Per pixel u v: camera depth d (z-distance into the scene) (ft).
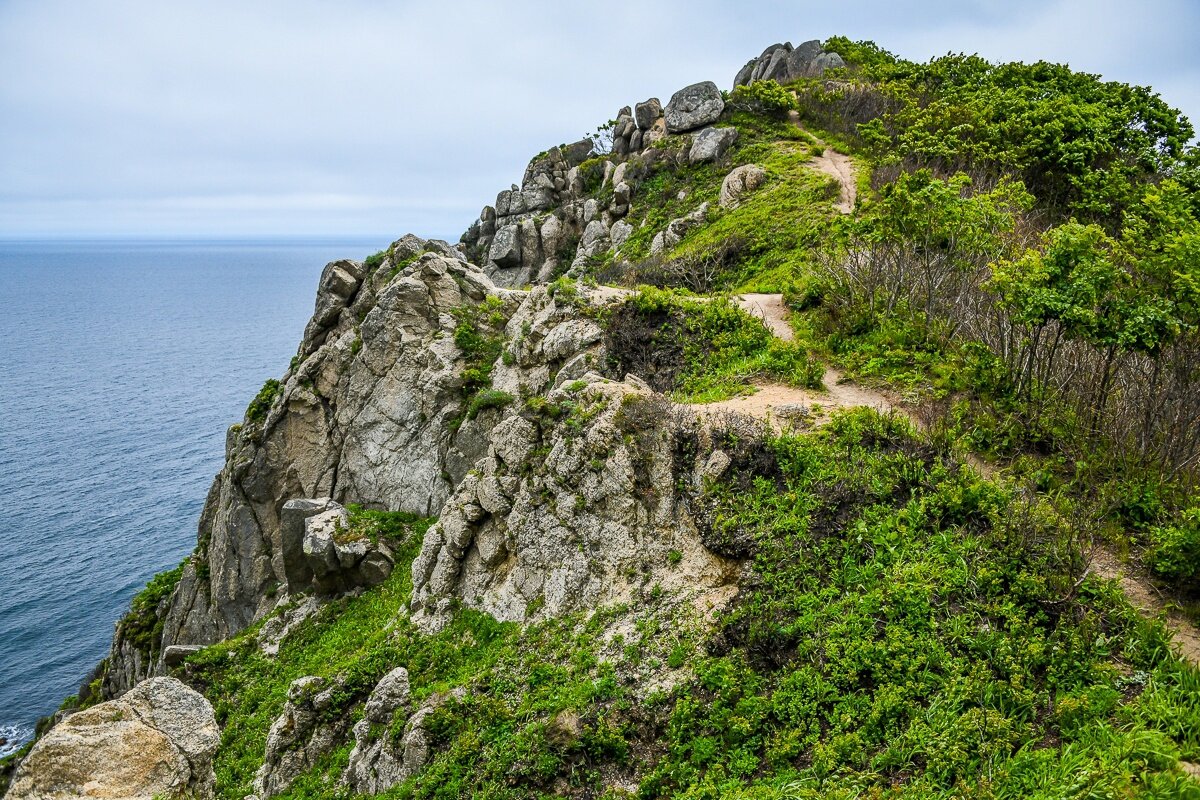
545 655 52.44
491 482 63.98
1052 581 40.37
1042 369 59.67
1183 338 50.14
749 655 44.01
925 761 34.83
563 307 88.94
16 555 223.92
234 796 64.44
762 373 71.31
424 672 59.72
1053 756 32.68
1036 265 55.77
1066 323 51.03
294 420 110.52
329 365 111.75
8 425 366.22
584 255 177.88
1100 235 51.80
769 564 47.32
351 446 106.73
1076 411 55.72
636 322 84.17
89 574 213.66
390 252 116.78
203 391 451.53
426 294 106.22
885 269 81.15
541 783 44.34
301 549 93.76
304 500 95.40
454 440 95.04
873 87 169.99
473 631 60.34
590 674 48.37
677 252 135.85
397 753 52.85
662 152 183.52
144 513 255.91
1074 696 35.06
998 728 34.32
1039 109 124.67
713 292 113.50
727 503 51.52
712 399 67.72
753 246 121.70
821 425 58.03
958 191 71.56
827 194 128.98
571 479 57.67
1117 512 47.50
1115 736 32.37
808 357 73.77
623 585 52.90
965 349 65.51
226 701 80.64
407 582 84.53
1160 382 51.06
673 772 40.98
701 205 155.02
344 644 78.69
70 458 313.32
